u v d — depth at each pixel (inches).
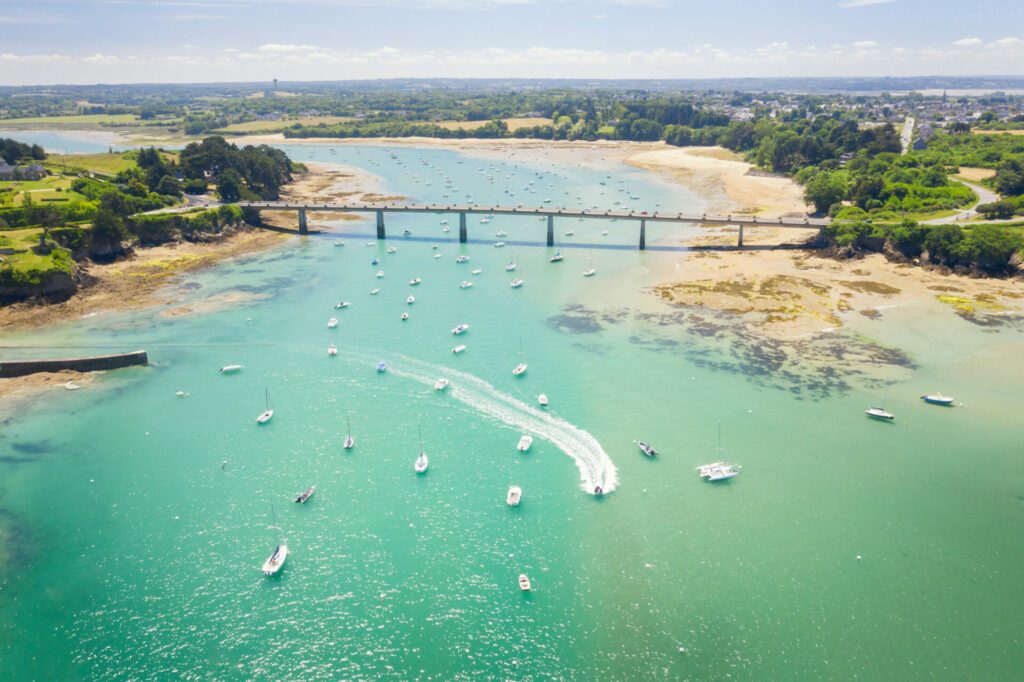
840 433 4655.5
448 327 6560.0
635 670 2977.4
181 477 4293.8
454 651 3090.6
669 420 4840.1
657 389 5270.7
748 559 3570.4
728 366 5629.9
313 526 3860.7
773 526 3801.7
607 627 3196.4
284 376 5575.8
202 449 4581.7
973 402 5002.5
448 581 3474.4
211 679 2967.5
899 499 4005.9
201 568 3572.8
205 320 6752.0
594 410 4985.2
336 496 4106.8
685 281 7790.4
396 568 3558.1
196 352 6023.6
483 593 3400.6
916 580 3417.8
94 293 7436.0
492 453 4503.0
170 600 3378.4
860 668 2960.1
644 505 3986.2
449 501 4050.2
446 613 3292.3
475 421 4881.9
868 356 5748.0
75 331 6461.6
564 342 6166.3
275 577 3508.9
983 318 6456.7
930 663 2977.4
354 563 3595.0
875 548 3629.4
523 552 3654.0
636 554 3624.5
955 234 7701.8
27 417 4968.0
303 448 4584.2
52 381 5487.2
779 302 7003.0
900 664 2974.9
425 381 5462.6
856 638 3102.9
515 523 3860.7
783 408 4975.4
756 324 6471.5
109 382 5492.1
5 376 5575.8
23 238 7716.5
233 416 4980.3
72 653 3090.6
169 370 5689.0
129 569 3565.5
